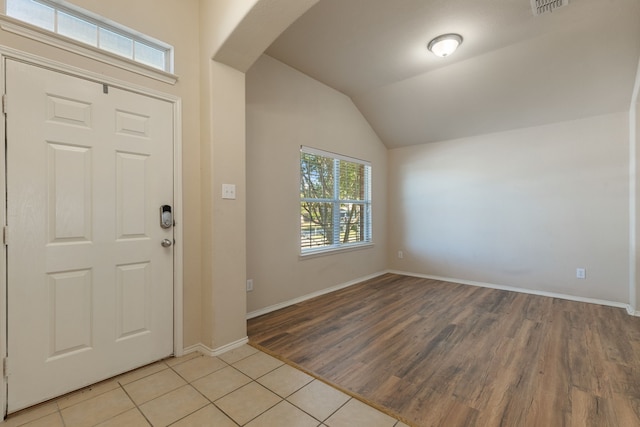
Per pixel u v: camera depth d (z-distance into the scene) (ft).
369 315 10.26
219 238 7.48
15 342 5.22
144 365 6.79
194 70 7.60
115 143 6.31
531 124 12.87
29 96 5.32
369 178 15.88
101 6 6.10
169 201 7.14
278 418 5.18
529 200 13.07
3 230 5.10
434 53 9.97
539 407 5.47
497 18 8.47
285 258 11.23
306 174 12.34
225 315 7.63
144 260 6.78
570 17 8.41
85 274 5.97
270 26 6.66
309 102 12.17
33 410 5.32
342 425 5.02
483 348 7.80
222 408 5.43
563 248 12.33
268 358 7.28
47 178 5.53
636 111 10.46
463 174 14.80
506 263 13.62
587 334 8.64
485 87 11.77
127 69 6.46
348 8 8.05
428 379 6.38
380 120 15.28
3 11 5.13
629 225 11.07
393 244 17.28
